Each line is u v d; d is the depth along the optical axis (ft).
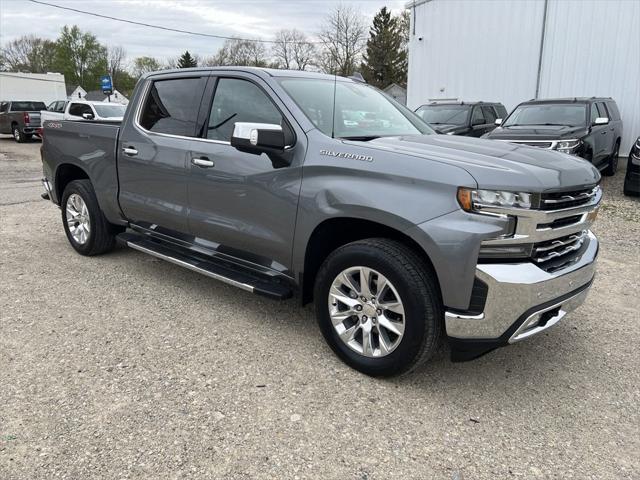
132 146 14.74
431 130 13.73
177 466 7.80
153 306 13.78
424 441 8.55
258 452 8.16
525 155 10.18
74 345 11.49
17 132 77.77
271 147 10.61
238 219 12.14
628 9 42.88
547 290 9.01
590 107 34.30
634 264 18.02
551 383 10.40
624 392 10.08
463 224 8.69
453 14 52.60
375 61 199.31
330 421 9.00
